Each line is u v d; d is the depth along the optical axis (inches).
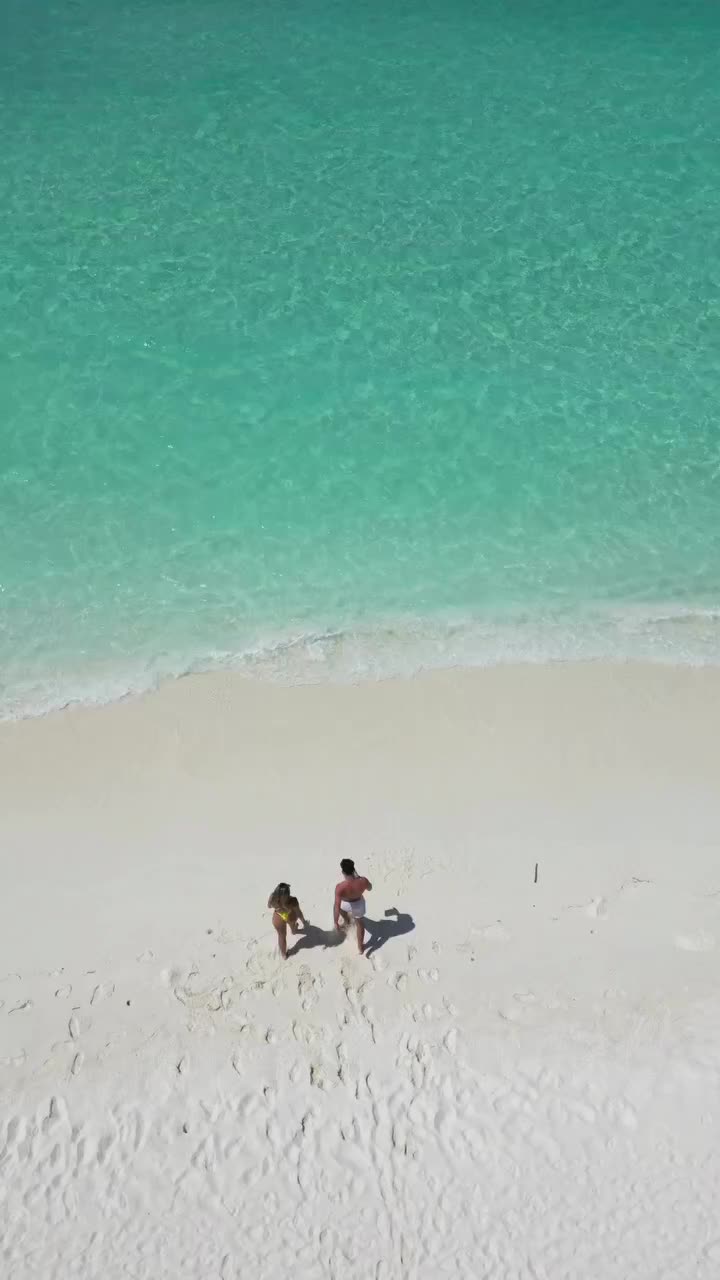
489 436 802.8
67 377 823.7
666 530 753.6
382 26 1136.8
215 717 633.0
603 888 548.4
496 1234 435.2
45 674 655.1
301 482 772.6
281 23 1138.0
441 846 566.6
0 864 557.0
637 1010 499.2
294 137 1011.9
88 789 594.2
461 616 698.2
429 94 1056.2
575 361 850.1
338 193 964.6
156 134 1010.1
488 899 542.3
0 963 514.0
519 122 1031.0
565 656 673.0
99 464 775.1
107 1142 455.5
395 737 623.5
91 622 686.5
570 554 737.6
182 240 923.4
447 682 655.8
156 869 556.4
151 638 679.1
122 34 1116.5
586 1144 458.3
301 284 895.1
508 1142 458.6
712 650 679.7
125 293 882.1
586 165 993.5
